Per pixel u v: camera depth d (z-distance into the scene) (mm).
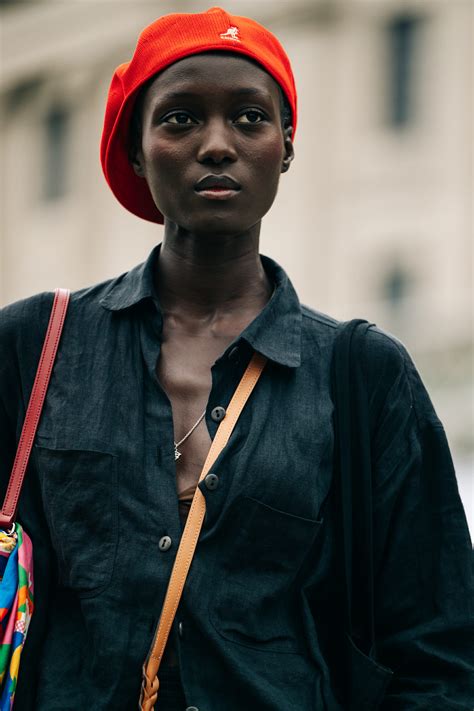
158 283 3236
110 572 2973
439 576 3184
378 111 25141
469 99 24438
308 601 3104
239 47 3059
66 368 3129
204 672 2955
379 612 3188
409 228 24953
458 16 24328
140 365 3111
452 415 17234
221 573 2982
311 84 25547
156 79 3090
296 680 3000
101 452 3023
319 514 3080
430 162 24734
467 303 24375
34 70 29406
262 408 3070
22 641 3033
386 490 3160
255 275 3230
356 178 25266
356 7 25000
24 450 3100
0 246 30000
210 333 3174
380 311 24547
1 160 30125
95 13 28578
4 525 3090
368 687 3064
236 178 3033
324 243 25531
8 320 3197
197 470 3039
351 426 3123
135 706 2973
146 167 3119
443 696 3107
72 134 29219
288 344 3143
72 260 28922
